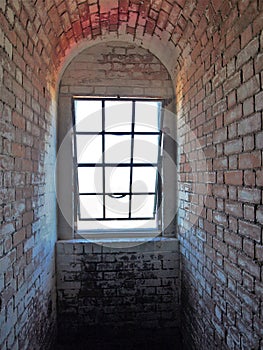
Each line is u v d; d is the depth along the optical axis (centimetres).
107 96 283
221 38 170
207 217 198
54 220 267
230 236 162
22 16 160
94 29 255
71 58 277
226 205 167
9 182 145
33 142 191
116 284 277
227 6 159
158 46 268
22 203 167
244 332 146
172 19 221
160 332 279
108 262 276
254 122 134
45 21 192
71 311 273
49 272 242
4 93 138
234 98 155
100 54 283
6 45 141
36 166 199
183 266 263
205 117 200
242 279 148
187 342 250
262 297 129
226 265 167
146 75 287
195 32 207
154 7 220
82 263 274
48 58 221
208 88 193
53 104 256
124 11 233
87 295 274
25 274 172
